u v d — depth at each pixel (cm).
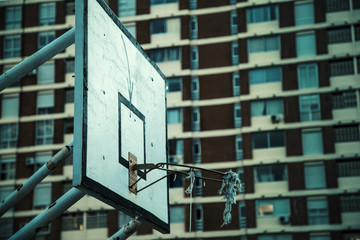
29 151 4691
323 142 4388
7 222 4556
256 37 4616
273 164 4406
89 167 1177
